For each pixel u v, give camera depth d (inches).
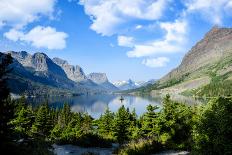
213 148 762.8
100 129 2721.5
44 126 2970.0
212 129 770.8
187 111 1360.7
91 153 1208.2
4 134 561.6
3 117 558.3
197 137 805.2
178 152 1084.5
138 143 1186.6
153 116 1860.2
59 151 1325.0
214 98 797.2
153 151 1124.5
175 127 1204.5
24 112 2630.4
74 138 1637.6
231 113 744.3
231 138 740.7
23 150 693.9
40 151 977.5
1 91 555.2
